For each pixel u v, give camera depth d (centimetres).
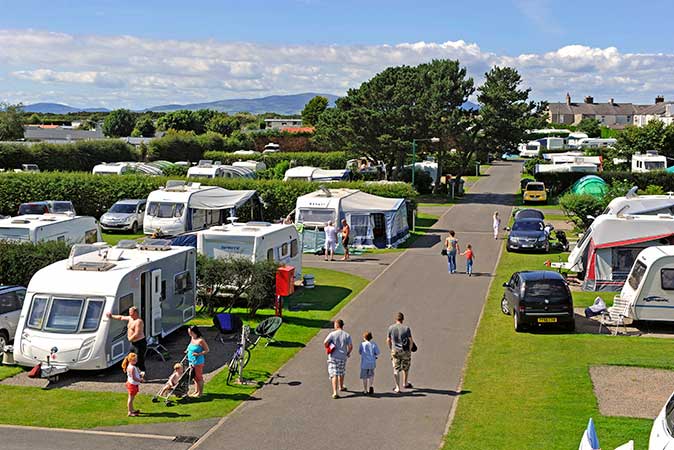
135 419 1445
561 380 1630
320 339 2061
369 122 6400
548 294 2091
